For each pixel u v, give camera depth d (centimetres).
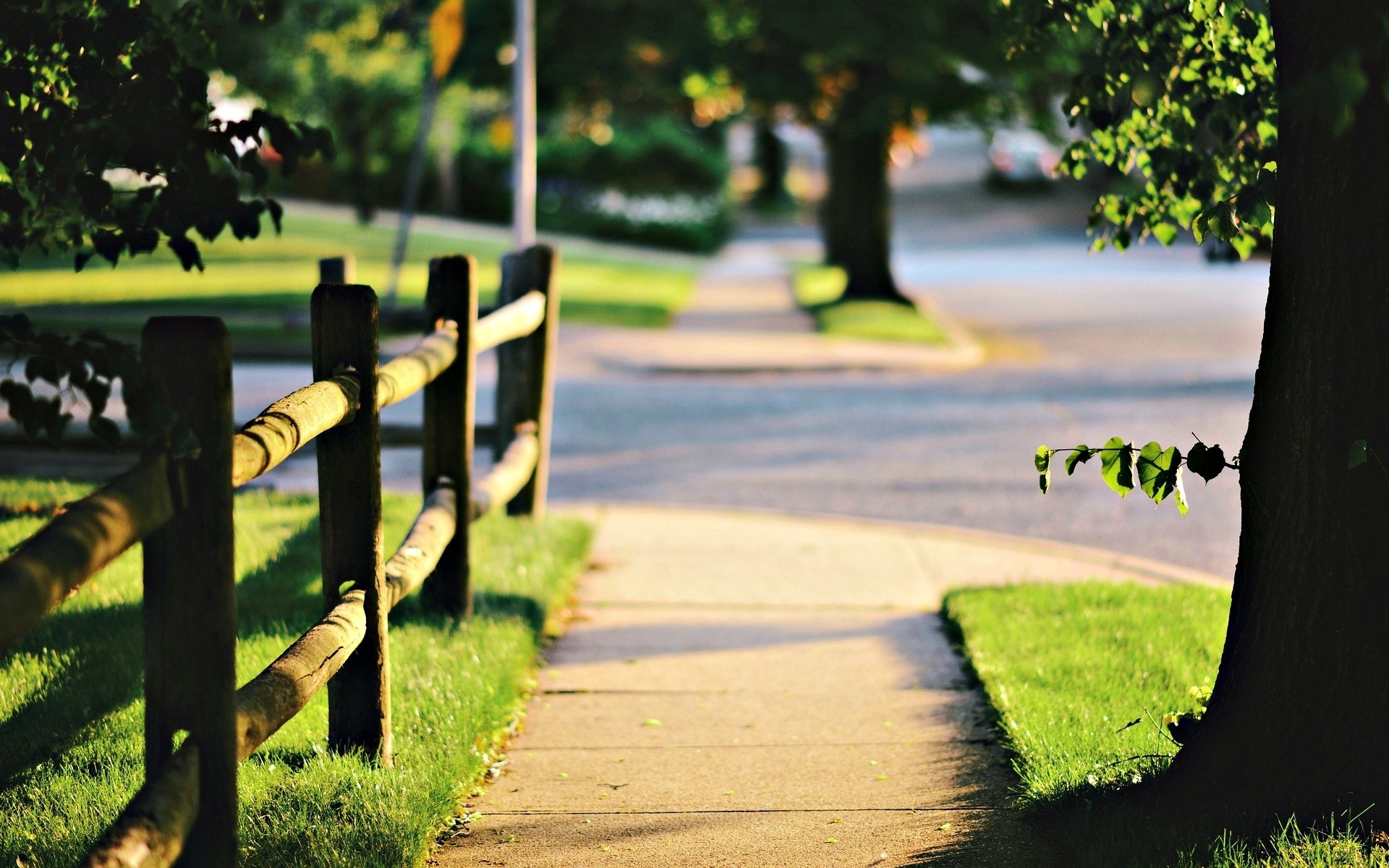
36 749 1046
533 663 1400
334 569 1017
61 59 834
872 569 1816
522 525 1908
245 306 4597
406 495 2056
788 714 1247
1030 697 1188
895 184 12600
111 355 623
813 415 3166
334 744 1044
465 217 9850
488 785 1080
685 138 10056
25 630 513
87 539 560
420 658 1293
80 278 5391
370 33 5881
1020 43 1161
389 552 1666
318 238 7369
